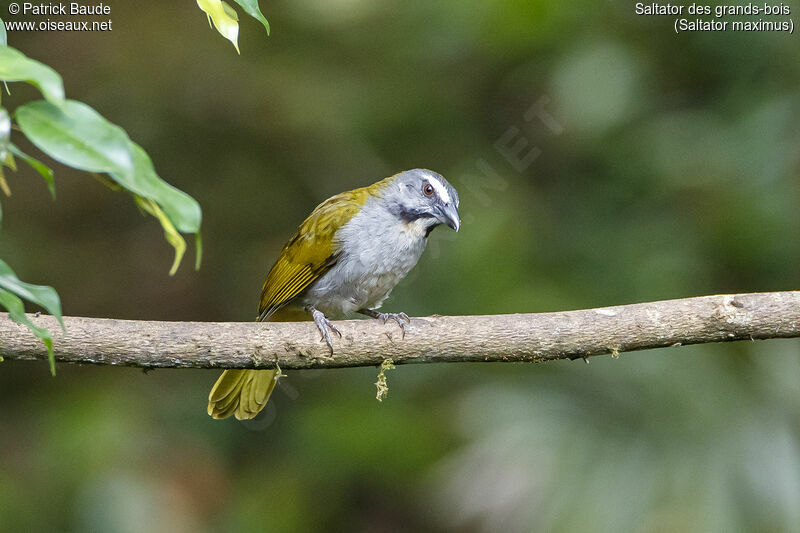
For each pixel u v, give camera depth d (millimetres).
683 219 11945
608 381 9680
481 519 9328
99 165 3252
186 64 13836
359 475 12562
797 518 8508
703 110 12344
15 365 13148
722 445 9023
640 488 8844
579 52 12594
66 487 11625
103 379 13086
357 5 13523
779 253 11250
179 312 13664
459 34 13195
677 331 6309
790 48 11695
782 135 11406
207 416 12781
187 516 11734
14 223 13516
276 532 12070
